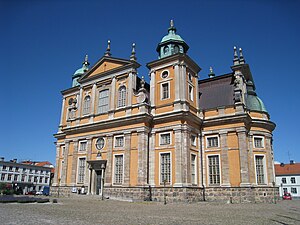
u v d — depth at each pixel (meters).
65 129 43.41
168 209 22.14
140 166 33.84
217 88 41.12
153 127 35.97
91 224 12.77
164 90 37.62
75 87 50.44
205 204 28.83
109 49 43.75
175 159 32.91
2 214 15.93
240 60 41.84
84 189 38.50
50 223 12.88
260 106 38.44
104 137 38.78
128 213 18.30
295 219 15.59
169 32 43.44
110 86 41.00
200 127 37.25
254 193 33.12
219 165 34.75
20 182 87.06
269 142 36.78
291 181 80.19
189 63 38.59
